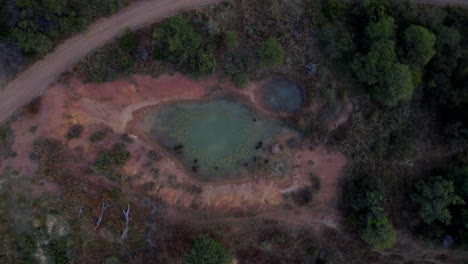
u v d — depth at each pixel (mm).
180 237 51719
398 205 57625
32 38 46688
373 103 56531
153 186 53031
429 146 58938
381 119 57156
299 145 56469
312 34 54156
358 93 56250
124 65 51500
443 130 58406
